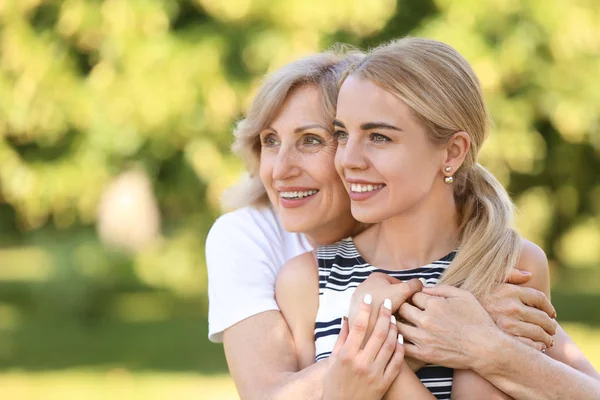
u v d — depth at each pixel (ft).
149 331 43.29
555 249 48.93
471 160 9.11
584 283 55.72
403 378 8.57
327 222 10.02
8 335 43.29
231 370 9.65
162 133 34.53
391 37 32.73
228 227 10.39
